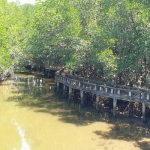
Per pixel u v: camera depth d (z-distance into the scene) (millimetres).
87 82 29422
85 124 23953
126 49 25828
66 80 32875
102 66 26531
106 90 25906
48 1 37969
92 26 28516
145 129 22562
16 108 29016
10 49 40031
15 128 23266
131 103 26141
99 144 19578
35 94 35812
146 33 22344
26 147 19328
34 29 39125
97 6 30125
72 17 28922
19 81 45625
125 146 19172
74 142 20031
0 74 42938
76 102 31672
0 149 18953
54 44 31469
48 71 51000
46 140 20547
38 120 25188
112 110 27609
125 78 28047
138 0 24953
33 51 40969
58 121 24828
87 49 27266
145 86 26781
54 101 32219
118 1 25094
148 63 24469
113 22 25781
